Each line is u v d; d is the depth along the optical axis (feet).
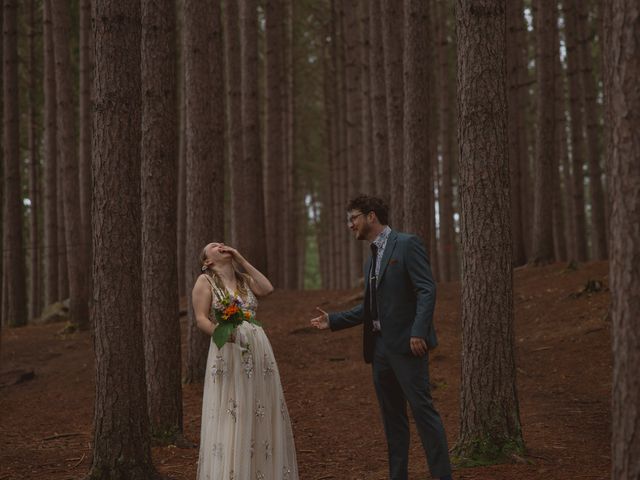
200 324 14.12
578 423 20.75
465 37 17.04
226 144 86.58
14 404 29.30
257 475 13.61
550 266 43.96
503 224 16.88
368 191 47.65
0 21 30.25
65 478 17.42
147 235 21.36
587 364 27.43
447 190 64.13
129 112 15.85
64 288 54.90
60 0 45.96
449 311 38.55
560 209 56.13
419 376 14.19
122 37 15.87
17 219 48.29
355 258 58.70
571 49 53.83
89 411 27.04
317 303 43.32
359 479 16.71
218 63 35.22
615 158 8.22
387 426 15.07
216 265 14.73
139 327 15.96
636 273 7.97
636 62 8.04
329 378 29.30
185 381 29.25
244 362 13.84
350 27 59.72
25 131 70.49
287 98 75.05
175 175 22.08
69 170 45.39
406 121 32.76
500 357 16.79
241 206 44.88
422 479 16.07
